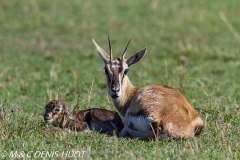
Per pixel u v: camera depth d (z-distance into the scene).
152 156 21.47
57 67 44.81
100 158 21.20
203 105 30.41
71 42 56.50
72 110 27.97
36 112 29.12
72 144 23.27
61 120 25.77
